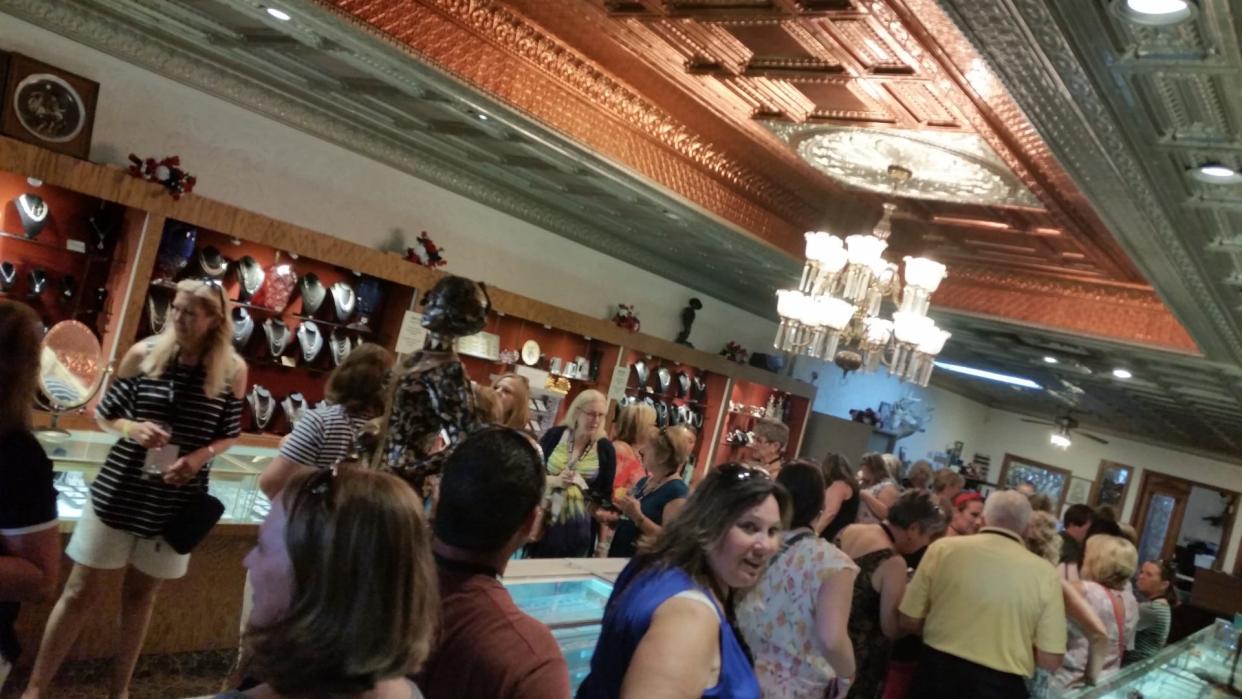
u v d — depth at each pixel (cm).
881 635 372
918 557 524
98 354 442
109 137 505
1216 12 283
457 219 709
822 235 578
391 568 108
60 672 376
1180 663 429
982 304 824
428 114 554
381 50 409
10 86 448
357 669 104
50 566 200
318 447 306
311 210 612
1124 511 1736
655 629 174
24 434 199
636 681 168
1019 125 439
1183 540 1695
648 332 934
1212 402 1052
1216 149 378
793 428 1147
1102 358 909
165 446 308
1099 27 307
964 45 360
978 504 562
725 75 488
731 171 638
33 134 459
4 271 481
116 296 505
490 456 164
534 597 297
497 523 162
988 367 1237
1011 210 621
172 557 331
